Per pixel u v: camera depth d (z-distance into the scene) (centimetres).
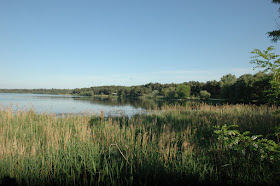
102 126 754
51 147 454
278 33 986
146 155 427
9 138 550
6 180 343
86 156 431
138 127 742
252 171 359
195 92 9019
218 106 1309
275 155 253
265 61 277
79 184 335
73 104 2483
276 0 963
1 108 1000
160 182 348
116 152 431
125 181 341
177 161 412
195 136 630
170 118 981
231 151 428
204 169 366
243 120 761
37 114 1034
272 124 658
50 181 346
